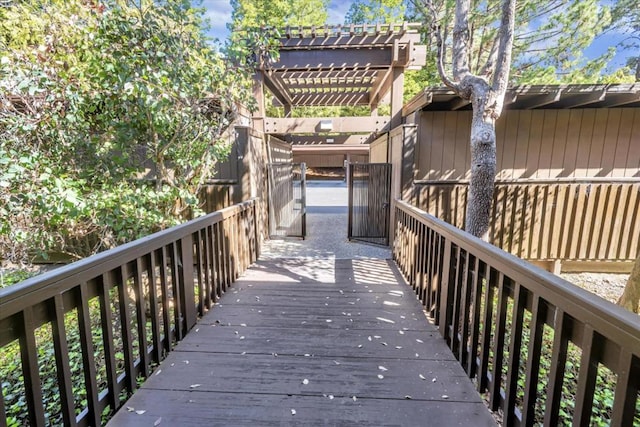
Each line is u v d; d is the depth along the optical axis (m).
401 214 4.17
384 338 2.46
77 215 3.30
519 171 5.24
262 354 2.25
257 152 5.67
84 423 1.54
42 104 3.13
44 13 3.35
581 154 5.16
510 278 1.59
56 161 3.46
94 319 3.92
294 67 5.79
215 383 1.94
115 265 1.73
